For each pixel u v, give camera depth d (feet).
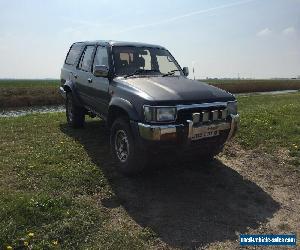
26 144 24.39
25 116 37.01
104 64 22.76
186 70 24.25
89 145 24.52
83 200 16.22
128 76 21.26
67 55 31.40
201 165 21.63
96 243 13.12
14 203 14.80
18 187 17.30
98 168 19.88
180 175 20.04
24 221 13.82
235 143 25.43
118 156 19.67
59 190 17.04
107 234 13.71
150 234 13.98
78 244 13.03
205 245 13.56
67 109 30.68
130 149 18.28
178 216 15.57
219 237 14.14
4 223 13.53
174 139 17.08
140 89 18.45
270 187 18.92
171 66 24.08
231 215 15.88
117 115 20.58
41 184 17.54
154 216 15.49
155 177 19.57
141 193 17.58
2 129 29.12
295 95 89.51
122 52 22.65
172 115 17.11
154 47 24.57
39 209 14.70
